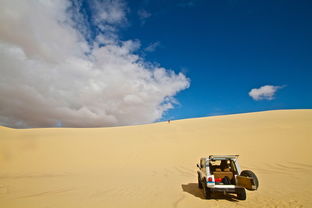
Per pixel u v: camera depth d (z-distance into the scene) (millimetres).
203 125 33844
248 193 7723
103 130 37719
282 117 32219
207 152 19562
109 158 20438
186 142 23812
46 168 18234
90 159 20609
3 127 43031
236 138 23109
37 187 9836
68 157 21719
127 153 21500
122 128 38656
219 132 27062
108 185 10062
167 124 38875
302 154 15883
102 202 6840
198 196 7570
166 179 11641
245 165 14391
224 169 8016
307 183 8938
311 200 6355
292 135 21359
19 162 20781
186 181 10953
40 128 43406
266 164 14289
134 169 15875
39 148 25453
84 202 6855
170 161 17922
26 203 6746
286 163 14109
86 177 12977
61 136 32281
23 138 31312
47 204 6605
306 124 25109
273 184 9102
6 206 6363
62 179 12305
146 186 9664
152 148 22516
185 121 41250
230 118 38406
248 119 34625
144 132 31797
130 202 6812
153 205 6395
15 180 12195
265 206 5953
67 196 7801
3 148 25203
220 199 7035
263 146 19234
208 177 6953
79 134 33781
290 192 7523
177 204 6441
